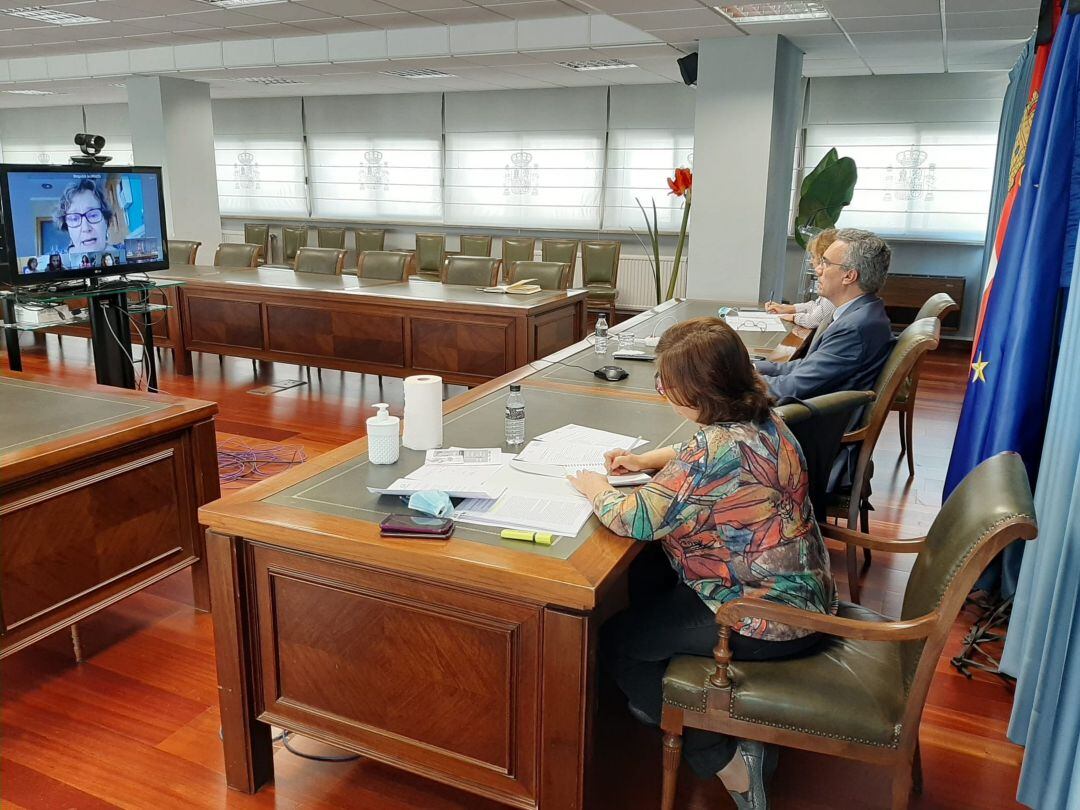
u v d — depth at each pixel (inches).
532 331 183.3
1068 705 64.2
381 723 65.2
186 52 302.2
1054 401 79.7
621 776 75.3
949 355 279.7
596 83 339.3
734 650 60.8
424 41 265.1
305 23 253.6
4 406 97.7
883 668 61.2
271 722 69.8
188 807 70.4
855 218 310.7
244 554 66.9
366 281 223.5
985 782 75.1
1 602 79.9
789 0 175.6
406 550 58.3
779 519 59.4
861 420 104.7
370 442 76.7
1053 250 95.2
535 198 370.3
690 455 58.3
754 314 172.9
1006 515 52.3
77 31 268.7
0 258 148.9
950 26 198.7
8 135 492.4
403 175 392.2
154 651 95.2
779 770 76.4
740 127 228.7
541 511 64.5
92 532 88.3
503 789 61.5
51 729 80.7
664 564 79.4
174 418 94.1
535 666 57.9
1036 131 98.7
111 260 156.9
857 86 301.0
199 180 343.6
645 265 353.7
